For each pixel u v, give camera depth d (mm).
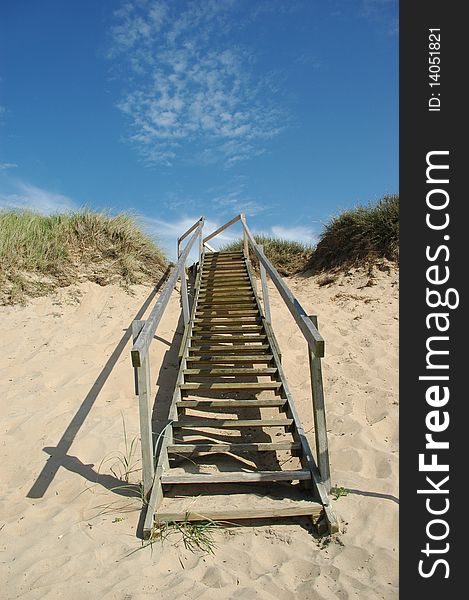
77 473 3400
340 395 4656
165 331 6246
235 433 4129
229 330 5645
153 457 3176
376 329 6129
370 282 7535
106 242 8117
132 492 3186
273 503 3023
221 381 5059
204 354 5262
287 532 2842
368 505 2973
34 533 2762
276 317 6711
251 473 3145
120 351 5559
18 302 6273
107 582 2363
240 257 8789
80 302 6668
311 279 8547
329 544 2691
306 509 2891
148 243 8805
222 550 2668
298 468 3531
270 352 5078
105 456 3615
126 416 4266
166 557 2576
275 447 3426
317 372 3148
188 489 3287
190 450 3451
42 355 5367
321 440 3119
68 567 2473
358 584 2336
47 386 4766
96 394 4656
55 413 4258
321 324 6422
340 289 7691
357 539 2684
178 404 3973
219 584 2373
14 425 4059
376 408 4355
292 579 2439
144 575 2420
